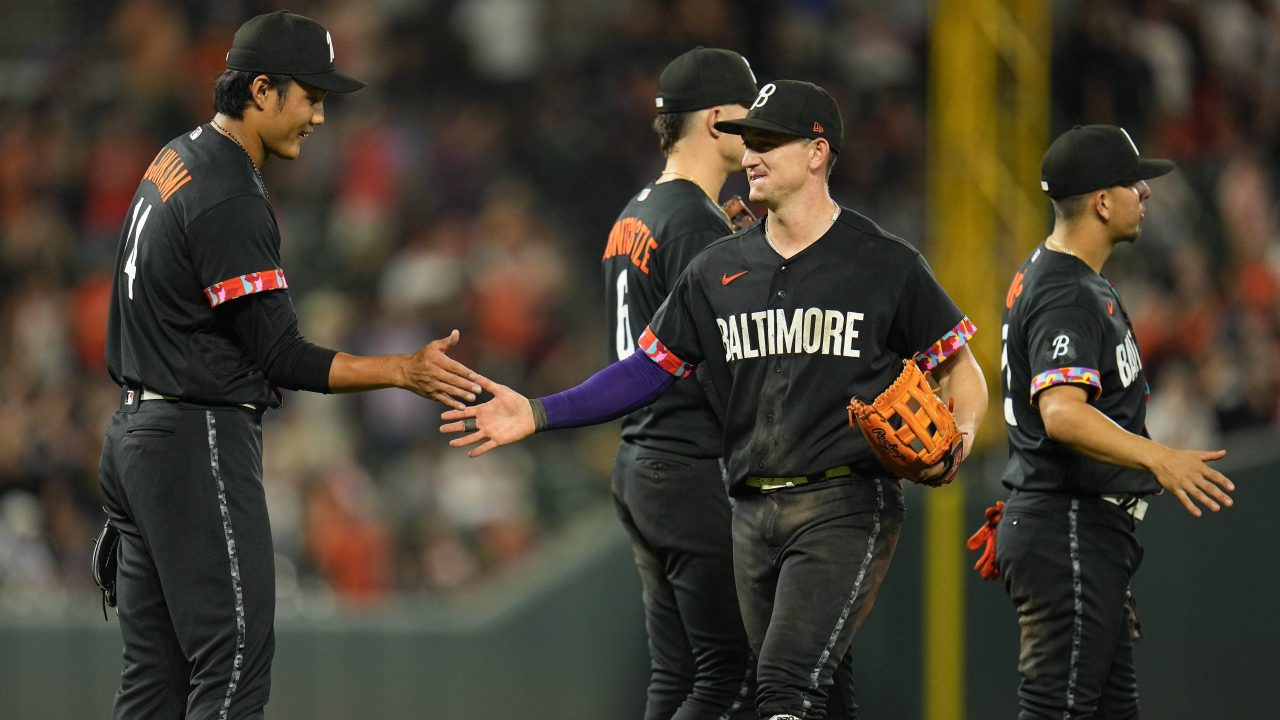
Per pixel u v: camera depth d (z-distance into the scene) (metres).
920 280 16.62
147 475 16.33
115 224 47.22
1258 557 24.31
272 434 39.62
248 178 16.53
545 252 45.31
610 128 49.06
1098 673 18.41
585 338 44.75
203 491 16.31
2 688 31.17
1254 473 24.36
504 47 51.41
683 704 19.02
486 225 45.56
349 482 38.59
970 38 28.83
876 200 44.75
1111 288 18.75
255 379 16.77
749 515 17.08
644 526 19.06
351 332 43.53
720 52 19.11
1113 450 17.20
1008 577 18.95
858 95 46.81
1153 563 24.20
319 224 47.12
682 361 17.53
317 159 48.38
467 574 37.12
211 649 16.31
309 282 45.81
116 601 17.48
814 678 16.08
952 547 24.84
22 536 37.78
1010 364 19.03
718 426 18.72
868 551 16.42
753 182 16.70
